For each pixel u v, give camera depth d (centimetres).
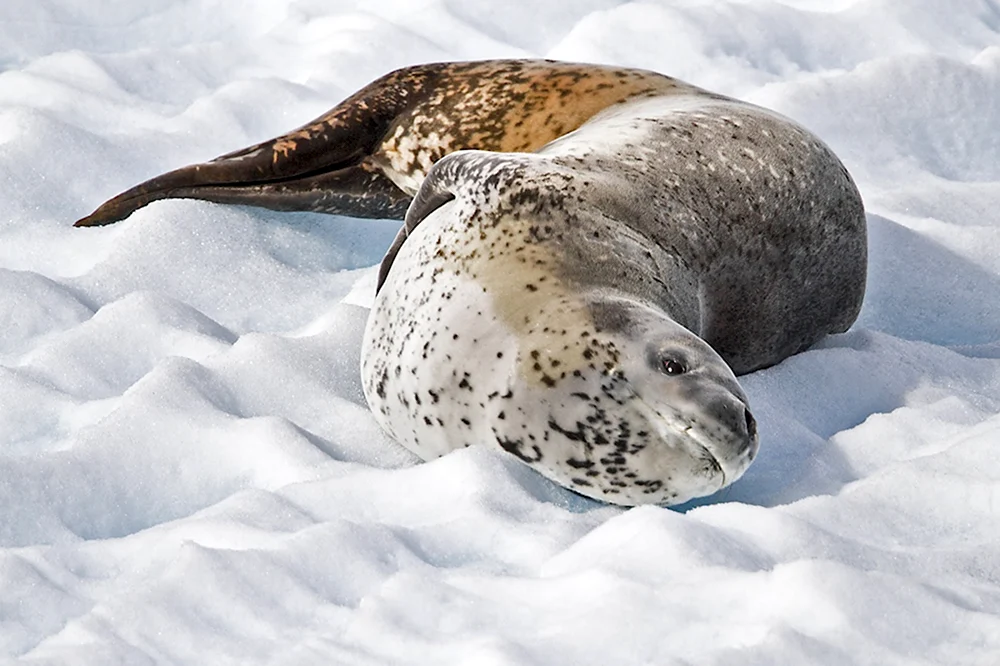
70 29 3192
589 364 1532
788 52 3200
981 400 1830
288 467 1573
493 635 1209
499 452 1577
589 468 1537
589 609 1236
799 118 2819
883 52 3262
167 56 3039
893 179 2712
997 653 1178
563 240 1681
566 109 2242
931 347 2038
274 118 2794
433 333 1638
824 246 2009
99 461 1560
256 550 1322
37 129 2473
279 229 2320
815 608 1215
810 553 1353
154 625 1223
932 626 1212
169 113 2788
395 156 2370
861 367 1939
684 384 1476
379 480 1530
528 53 3158
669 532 1338
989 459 1574
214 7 3391
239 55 3131
